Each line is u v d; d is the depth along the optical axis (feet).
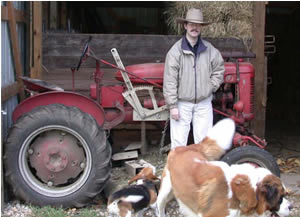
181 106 16.14
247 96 17.03
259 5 20.77
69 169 15.85
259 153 15.15
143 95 17.51
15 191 15.39
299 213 15.16
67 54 20.27
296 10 37.47
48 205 15.47
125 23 41.04
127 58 20.59
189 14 15.49
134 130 20.27
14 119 15.88
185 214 11.47
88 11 39.70
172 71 15.69
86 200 15.60
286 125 32.22
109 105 17.49
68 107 15.67
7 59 16.76
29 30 19.84
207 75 15.85
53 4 26.37
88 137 15.38
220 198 10.54
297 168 20.72
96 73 17.22
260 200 10.48
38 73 19.88
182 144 16.29
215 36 20.90
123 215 13.16
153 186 13.97
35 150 15.79
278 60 39.27
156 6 39.11
